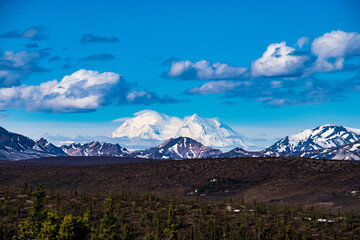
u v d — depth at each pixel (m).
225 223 143.00
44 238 100.44
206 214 154.25
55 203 155.88
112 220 119.69
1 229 121.00
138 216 148.62
